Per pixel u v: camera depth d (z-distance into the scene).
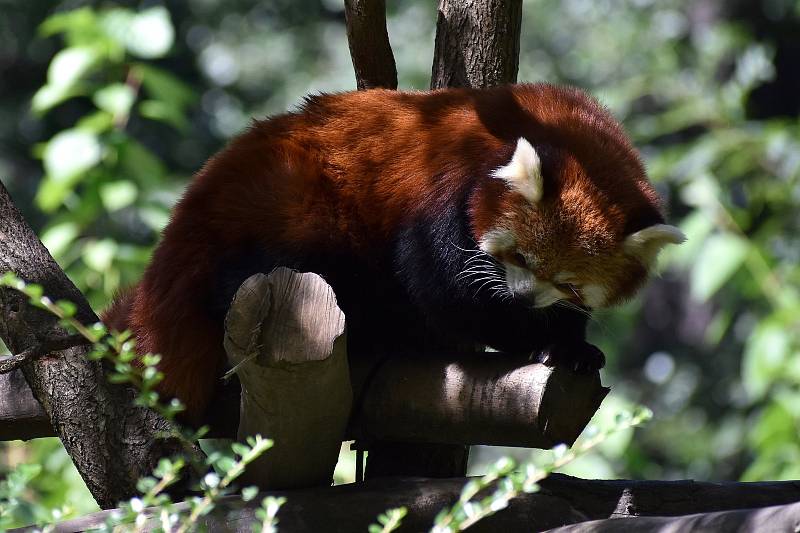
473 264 7.35
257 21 25.50
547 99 7.72
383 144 7.47
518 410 6.15
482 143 7.39
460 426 6.41
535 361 6.61
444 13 8.28
